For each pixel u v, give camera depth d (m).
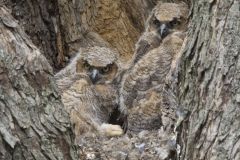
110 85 14.48
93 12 18.16
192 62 9.77
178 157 10.14
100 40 17.69
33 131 8.75
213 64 9.47
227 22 9.43
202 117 9.46
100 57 14.46
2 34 8.73
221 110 9.29
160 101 14.04
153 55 14.52
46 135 8.84
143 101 14.24
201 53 9.64
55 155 8.88
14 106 8.64
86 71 14.38
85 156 12.63
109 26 18.58
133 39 18.73
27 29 16.11
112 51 14.75
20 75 8.73
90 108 14.05
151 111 14.12
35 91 8.82
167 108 13.60
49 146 8.84
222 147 9.18
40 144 8.79
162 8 15.83
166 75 14.22
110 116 14.56
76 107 13.81
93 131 13.80
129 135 13.85
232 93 9.26
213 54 9.48
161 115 13.90
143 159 12.45
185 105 9.88
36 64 8.87
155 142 13.01
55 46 16.86
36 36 16.33
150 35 15.52
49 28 16.67
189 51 9.87
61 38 17.05
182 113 9.89
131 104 14.37
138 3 19.14
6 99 8.60
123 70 14.79
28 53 8.85
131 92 14.38
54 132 8.91
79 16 17.53
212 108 9.37
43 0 16.41
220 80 9.36
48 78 8.95
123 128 14.55
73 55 16.77
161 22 15.47
